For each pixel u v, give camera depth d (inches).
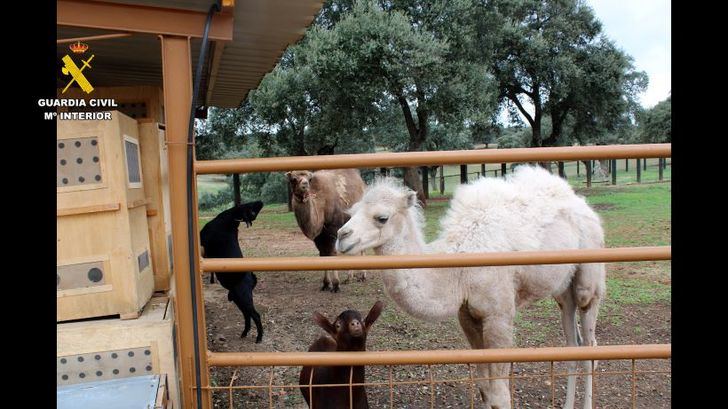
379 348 222.5
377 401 176.4
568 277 159.8
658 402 170.6
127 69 161.9
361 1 674.2
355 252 132.0
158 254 127.3
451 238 143.9
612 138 1161.4
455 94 662.5
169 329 103.3
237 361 87.7
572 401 161.6
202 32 87.6
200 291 86.1
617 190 788.0
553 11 877.8
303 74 691.4
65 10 85.1
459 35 682.8
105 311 102.7
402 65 625.3
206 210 1015.6
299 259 85.7
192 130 83.9
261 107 735.7
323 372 129.0
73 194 98.6
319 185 324.2
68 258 99.9
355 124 713.6
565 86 846.5
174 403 104.3
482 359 88.8
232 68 191.3
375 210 133.3
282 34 141.4
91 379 101.0
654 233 428.8
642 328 238.5
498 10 788.6
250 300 234.2
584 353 89.7
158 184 126.6
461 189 152.7
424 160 84.7
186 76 87.4
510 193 152.3
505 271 137.3
